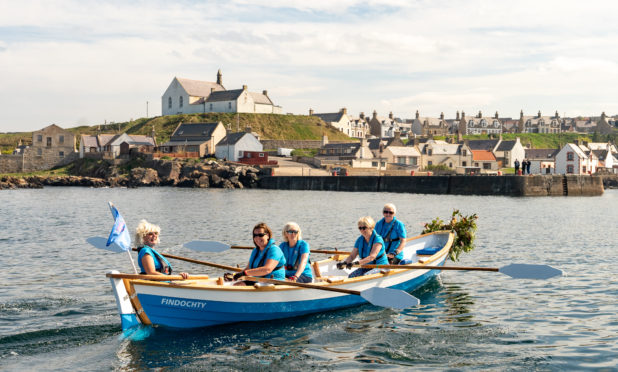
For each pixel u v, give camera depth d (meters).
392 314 11.85
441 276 15.99
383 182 78.88
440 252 14.84
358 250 12.92
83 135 112.19
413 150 110.88
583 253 20.47
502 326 10.95
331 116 156.00
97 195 67.19
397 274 12.93
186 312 10.36
